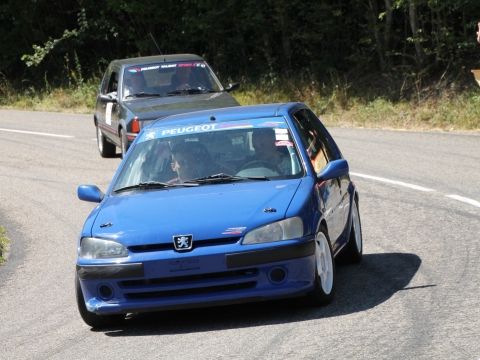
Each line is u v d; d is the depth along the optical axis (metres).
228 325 24.78
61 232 43.03
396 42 89.44
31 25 120.00
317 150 29.84
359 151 58.78
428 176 48.38
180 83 58.00
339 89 83.56
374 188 46.62
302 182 26.94
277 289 24.42
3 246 40.91
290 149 28.36
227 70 103.50
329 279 26.16
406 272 29.22
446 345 21.05
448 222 37.03
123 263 24.67
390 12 86.38
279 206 25.25
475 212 38.50
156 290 24.61
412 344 21.34
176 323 25.80
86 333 25.84
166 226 24.94
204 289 24.58
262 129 29.14
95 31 115.31
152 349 23.16
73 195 51.84
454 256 30.92
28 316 28.62
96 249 25.25
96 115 64.19
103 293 25.19
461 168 49.75
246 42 102.25
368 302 25.75
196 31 103.88
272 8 97.00
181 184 27.84
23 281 33.97
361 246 32.31
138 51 116.31
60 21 120.38
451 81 79.12
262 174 27.77
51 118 91.12
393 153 56.88
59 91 106.12
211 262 24.27
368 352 20.98
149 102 56.19
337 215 28.70
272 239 24.55
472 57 82.44
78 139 73.69
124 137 55.09
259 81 93.69
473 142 58.38
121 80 58.53
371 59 88.56
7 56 121.75
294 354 21.30
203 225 24.72
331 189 28.55
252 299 24.44
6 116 97.19
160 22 108.88
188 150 28.91
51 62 120.19
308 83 87.75
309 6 96.81
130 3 106.06
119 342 24.34
